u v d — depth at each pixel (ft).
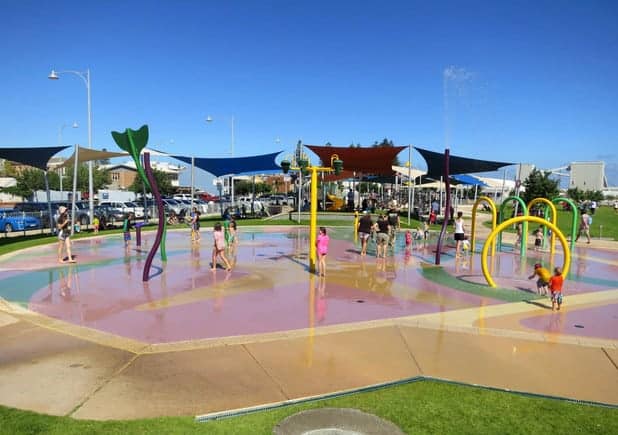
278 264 45.91
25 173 165.78
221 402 15.28
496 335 23.39
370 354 20.18
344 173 134.00
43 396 15.52
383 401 15.58
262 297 31.50
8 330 23.07
